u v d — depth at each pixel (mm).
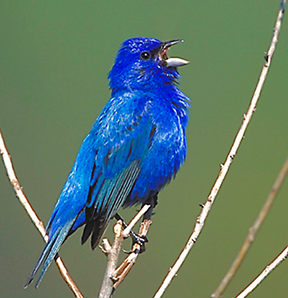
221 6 14609
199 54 14453
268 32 14453
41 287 13953
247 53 14500
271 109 14500
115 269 6629
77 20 15289
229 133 14281
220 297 4953
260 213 4816
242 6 14586
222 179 6762
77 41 15172
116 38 14891
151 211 8461
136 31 14828
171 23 14641
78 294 6492
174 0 14734
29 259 14258
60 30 15367
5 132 15086
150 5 14930
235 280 13695
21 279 14078
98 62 14891
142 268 13953
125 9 15016
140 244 8227
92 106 14711
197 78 14383
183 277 13898
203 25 14586
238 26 14539
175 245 13969
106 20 15117
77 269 14281
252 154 14484
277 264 6355
